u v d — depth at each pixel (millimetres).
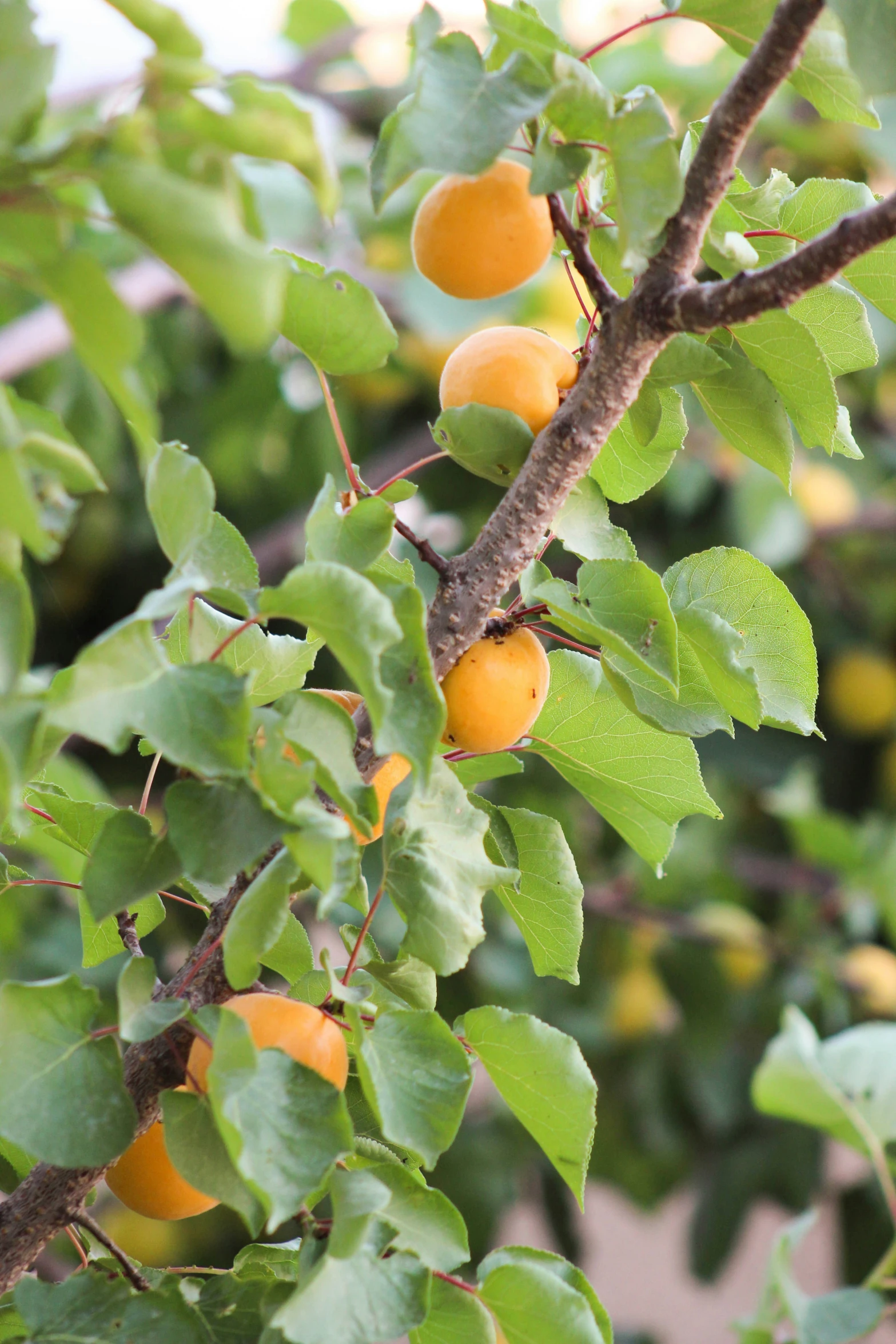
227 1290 997
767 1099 1521
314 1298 947
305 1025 979
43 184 899
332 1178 961
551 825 1069
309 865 936
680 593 1071
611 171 1038
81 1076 952
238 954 949
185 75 903
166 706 932
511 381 1024
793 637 1069
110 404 1905
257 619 943
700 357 1021
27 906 1760
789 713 1072
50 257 900
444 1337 1000
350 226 1980
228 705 936
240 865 935
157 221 890
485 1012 1015
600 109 972
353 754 996
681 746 1071
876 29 959
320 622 938
